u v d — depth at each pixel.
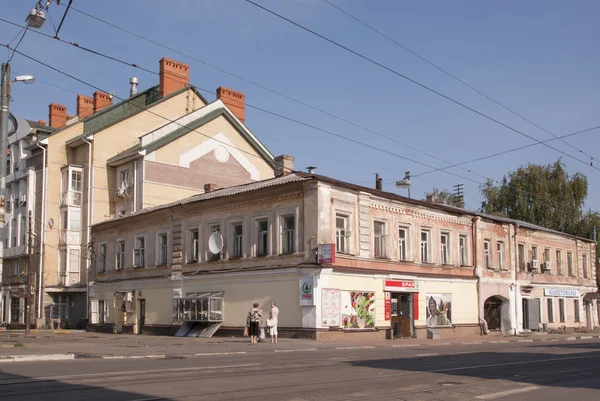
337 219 31.44
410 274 35.19
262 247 32.72
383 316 32.97
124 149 50.03
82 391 11.34
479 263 41.31
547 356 21.86
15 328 51.41
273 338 27.44
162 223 39.47
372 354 21.92
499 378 14.59
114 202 48.97
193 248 36.84
